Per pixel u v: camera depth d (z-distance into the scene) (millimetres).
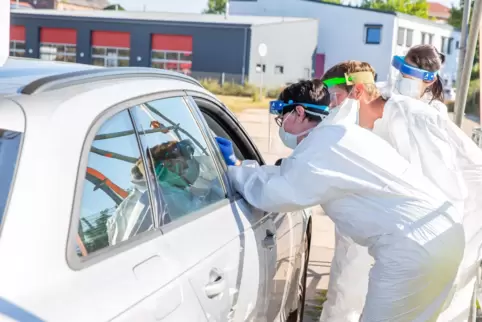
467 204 3572
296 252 3721
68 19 36531
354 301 3805
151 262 1987
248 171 2928
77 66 2607
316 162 2637
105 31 36281
